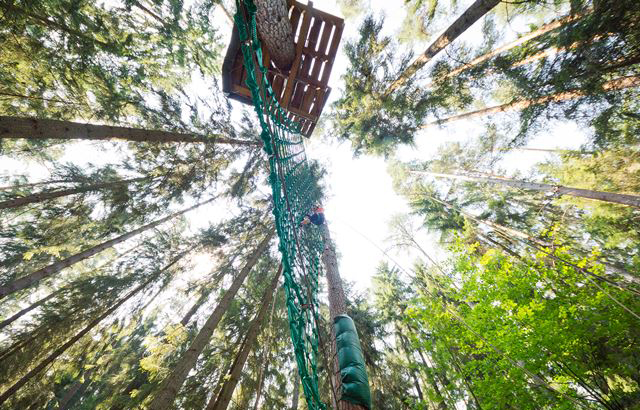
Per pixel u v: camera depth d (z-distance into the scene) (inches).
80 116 266.8
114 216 324.2
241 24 45.4
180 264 431.8
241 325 366.3
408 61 340.8
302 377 49.5
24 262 400.2
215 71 342.3
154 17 273.3
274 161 60.9
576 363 197.6
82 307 343.0
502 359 207.0
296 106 164.9
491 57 339.9
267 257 453.7
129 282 389.4
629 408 192.7
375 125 407.8
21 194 360.2
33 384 335.6
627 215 299.3
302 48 140.3
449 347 245.8
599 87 234.1
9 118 149.1
